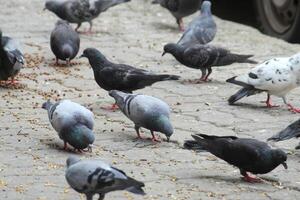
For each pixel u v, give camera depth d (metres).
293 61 13.19
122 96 11.77
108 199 9.52
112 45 17.23
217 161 11.07
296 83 13.21
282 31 18.58
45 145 11.47
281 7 18.31
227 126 12.59
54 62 15.96
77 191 8.90
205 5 16.48
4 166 10.59
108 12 20.09
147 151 11.34
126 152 11.29
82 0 17.64
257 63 14.89
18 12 19.83
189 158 11.14
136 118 11.57
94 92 14.18
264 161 10.06
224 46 17.34
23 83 14.54
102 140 11.77
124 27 18.80
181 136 12.02
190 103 13.71
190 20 19.70
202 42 16.22
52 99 13.65
